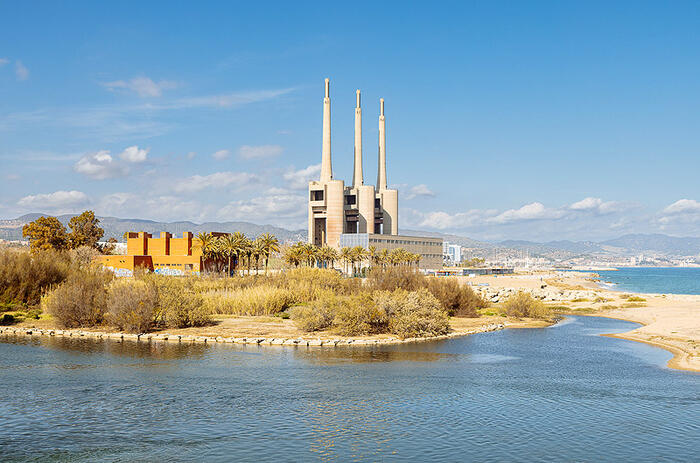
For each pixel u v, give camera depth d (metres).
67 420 27.45
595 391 33.66
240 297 74.38
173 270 149.00
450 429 26.30
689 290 197.62
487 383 35.69
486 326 65.50
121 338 54.47
